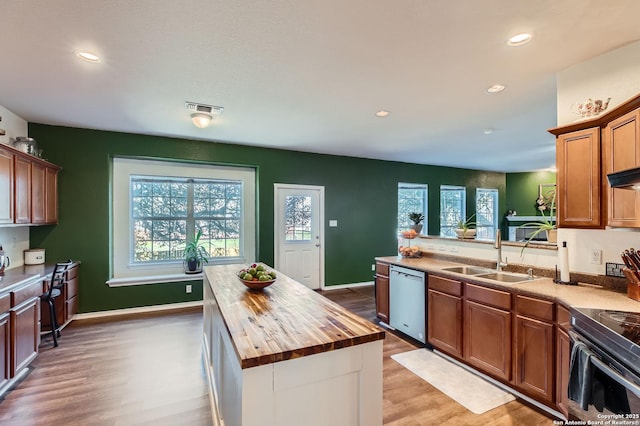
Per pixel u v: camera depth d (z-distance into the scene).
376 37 1.96
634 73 2.05
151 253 4.65
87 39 1.97
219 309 1.75
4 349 2.33
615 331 1.39
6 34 1.90
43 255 3.73
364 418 1.38
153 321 3.96
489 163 6.72
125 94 2.89
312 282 5.63
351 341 1.32
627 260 1.99
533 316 2.19
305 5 1.65
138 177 4.57
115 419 2.09
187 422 2.07
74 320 3.98
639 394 1.17
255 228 5.27
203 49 2.10
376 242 6.19
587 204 2.14
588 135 2.13
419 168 6.71
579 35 1.94
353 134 4.33
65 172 3.95
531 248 2.88
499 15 1.73
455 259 3.61
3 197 2.75
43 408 2.20
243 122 3.76
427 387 2.47
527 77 2.54
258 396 1.17
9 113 3.35
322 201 5.67
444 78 2.56
